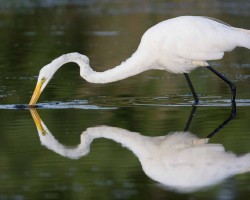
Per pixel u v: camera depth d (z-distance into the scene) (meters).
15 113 13.70
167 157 10.66
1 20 27.23
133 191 9.17
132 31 24.39
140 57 14.09
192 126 12.46
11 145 11.41
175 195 9.02
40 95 15.34
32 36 23.72
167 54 14.13
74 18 27.53
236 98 14.88
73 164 10.40
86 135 11.95
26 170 10.14
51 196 9.00
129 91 15.79
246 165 10.23
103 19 27.02
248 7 28.55
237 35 14.09
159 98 15.01
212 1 30.67
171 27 14.12
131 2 31.47
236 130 12.15
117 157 10.73
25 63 19.39
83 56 13.93
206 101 14.64
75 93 15.55
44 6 30.89
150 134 11.98
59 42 22.48
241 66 18.83
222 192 9.13
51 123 12.84
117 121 12.93
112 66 18.77
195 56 14.09
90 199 8.87
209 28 14.07
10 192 9.19
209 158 10.59
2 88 16.05
